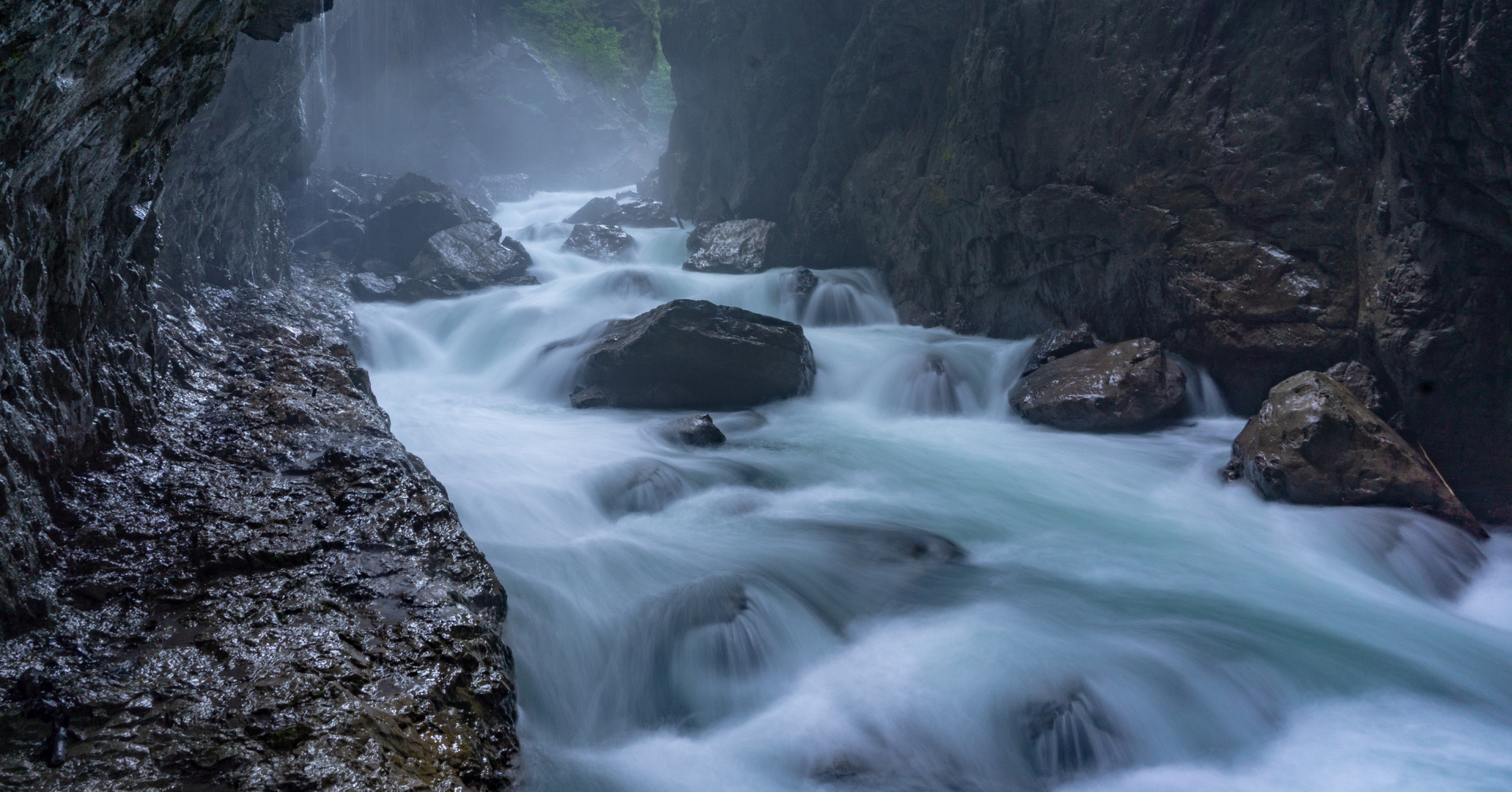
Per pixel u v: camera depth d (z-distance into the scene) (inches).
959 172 542.6
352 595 170.7
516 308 631.2
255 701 135.5
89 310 196.9
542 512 284.5
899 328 605.0
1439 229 319.9
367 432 252.1
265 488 206.4
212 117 382.9
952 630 236.2
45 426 171.5
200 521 186.2
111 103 163.0
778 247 743.1
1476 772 188.9
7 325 157.2
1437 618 260.4
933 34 587.5
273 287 551.8
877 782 183.5
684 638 224.5
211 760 122.5
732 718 207.5
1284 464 317.7
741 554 270.5
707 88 928.3
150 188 218.2
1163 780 190.5
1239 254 400.2
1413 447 334.6
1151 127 430.0
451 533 200.7
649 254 890.1
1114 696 207.8
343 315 569.0
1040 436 420.5
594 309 629.9
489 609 183.2
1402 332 331.0
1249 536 308.2
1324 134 374.0
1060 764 194.2
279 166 555.2
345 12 868.0
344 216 808.9
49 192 160.1
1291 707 212.7
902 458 389.1
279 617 159.6
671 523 298.4
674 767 184.1
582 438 394.3
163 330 287.9
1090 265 471.8
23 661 139.9
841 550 278.4
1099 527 314.0
